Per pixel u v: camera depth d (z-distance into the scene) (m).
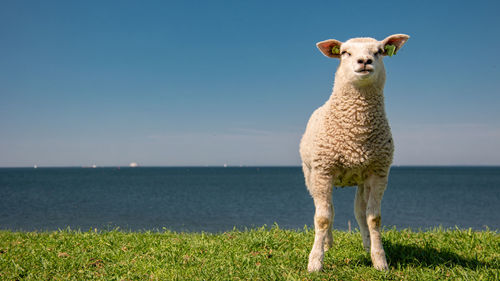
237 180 87.81
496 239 5.63
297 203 30.08
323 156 4.16
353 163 4.11
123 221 17.17
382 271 4.00
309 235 6.28
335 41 4.41
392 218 21.06
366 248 4.83
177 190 49.59
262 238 5.61
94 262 4.68
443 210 25.84
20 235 6.92
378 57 4.13
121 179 93.88
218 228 14.97
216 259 4.70
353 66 3.93
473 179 93.56
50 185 62.47
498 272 3.89
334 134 4.09
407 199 36.31
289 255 4.88
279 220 18.41
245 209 24.83
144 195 39.47
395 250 4.95
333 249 5.21
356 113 3.99
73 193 42.25
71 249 5.41
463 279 3.75
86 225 15.19
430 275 3.93
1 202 29.34
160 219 18.34
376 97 4.02
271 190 49.88
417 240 5.64
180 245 5.41
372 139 4.05
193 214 21.31
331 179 4.26
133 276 4.08
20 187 55.50
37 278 4.03
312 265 4.10
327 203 4.23
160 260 4.72
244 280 3.90
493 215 22.48
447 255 4.74
